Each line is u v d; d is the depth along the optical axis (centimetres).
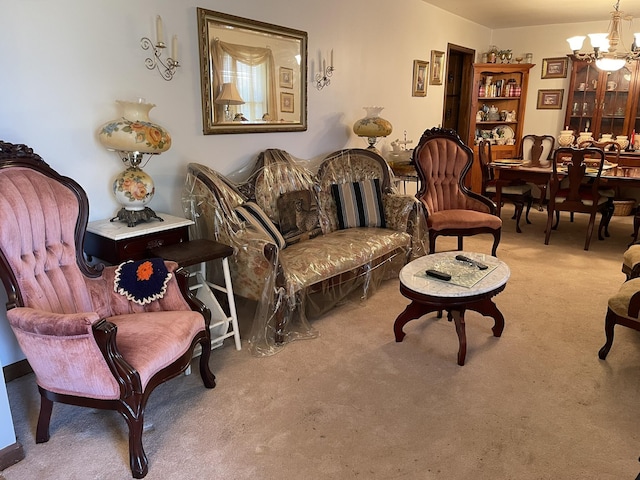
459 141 429
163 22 277
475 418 205
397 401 217
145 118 246
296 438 192
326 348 267
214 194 274
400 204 368
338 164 385
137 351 178
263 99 347
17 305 179
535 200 650
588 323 298
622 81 600
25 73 225
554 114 671
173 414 207
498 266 272
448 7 544
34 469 175
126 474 174
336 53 411
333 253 302
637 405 215
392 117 507
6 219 177
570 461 180
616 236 505
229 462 179
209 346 222
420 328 292
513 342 273
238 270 273
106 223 254
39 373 179
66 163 247
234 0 314
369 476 172
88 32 244
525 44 676
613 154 577
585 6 530
